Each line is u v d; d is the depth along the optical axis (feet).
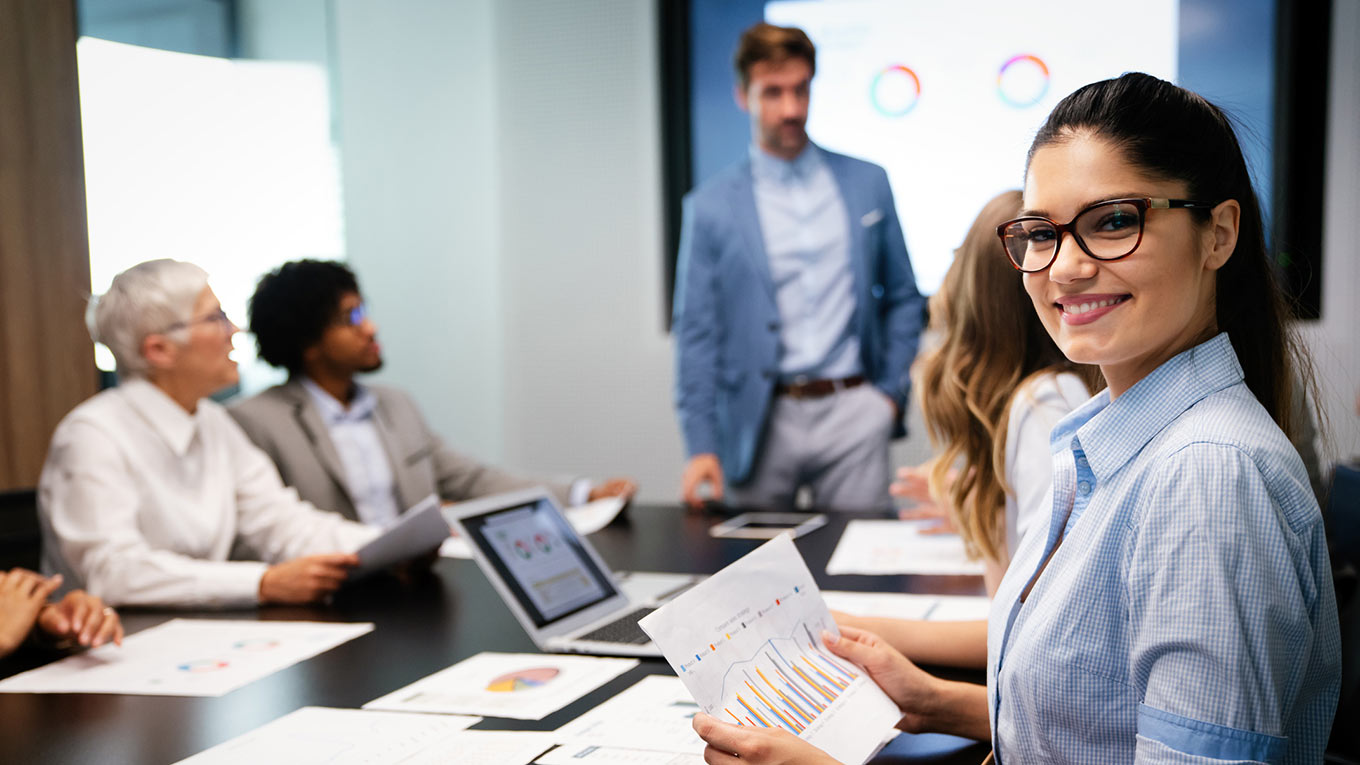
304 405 7.72
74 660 4.45
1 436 8.38
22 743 3.45
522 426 13.93
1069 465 2.69
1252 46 11.24
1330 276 11.18
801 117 9.66
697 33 12.87
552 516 5.27
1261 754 2.08
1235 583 2.13
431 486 8.34
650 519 7.72
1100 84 2.53
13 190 8.47
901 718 3.35
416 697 3.82
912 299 9.80
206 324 5.95
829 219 9.71
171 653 4.52
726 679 2.95
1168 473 2.27
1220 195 2.41
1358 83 11.03
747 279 9.61
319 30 14.16
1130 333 2.39
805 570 3.40
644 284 13.34
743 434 9.72
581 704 3.69
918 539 6.57
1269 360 2.66
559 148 13.53
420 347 14.64
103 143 11.28
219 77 12.69
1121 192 2.38
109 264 11.20
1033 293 2.58
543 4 13.47
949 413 4.55
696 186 13.04
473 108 14.14
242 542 6.59
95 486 5.61
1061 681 2.46
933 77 12.05
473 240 14.29
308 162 14.05
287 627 4.93
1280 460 2.25
